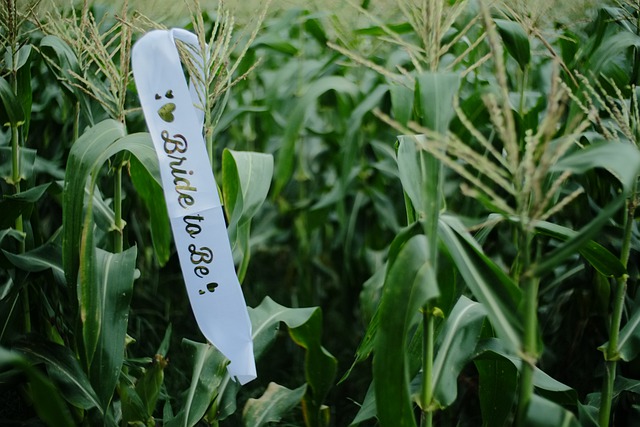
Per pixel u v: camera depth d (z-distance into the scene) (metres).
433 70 1.56
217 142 4.38
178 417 2.07
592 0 3.37
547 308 3.01
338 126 4.29
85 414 2.29
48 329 2.63
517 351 1.39
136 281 3.90
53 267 2.28
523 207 1.36
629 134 1.75
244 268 2.14
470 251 1.56
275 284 4.23
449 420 2.93
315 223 3.73
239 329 1.90
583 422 1.91
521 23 2.62
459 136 3.01
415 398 1.75
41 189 2.28
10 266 2.31
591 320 2.78
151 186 2.41
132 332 3.62
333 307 3.94
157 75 1.81
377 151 3.85
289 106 4.16
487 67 3.81
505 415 1.99
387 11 3.57
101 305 1.98
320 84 3.09
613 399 2.36
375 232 3.95
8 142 2.93
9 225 2.30
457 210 3.58
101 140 1.95
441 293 1.77
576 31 3.48
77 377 2.14
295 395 2.33
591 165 1.27
